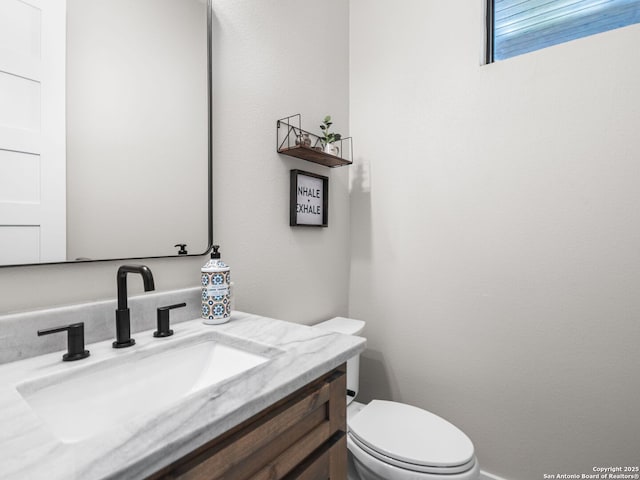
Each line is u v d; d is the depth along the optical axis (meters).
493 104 1.41
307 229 1.52
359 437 1.11
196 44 1.01
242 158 1.18
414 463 0.99
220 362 0.81
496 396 1.41
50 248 0.71
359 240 1.82
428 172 1.58
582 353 1.23
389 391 1.72
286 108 1.39
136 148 0.86
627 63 1.15
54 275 0.74
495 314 1.41
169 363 0.75
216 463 0.46
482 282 1.44
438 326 1.56
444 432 1.13
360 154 1.81
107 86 0.80
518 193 1.35
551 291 1.29
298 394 0.62
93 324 0.75
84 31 0.76
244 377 0.57
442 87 1.54
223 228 1.12
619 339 1.17
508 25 1.45
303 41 1.49
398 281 1.68
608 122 1.18
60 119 0.73
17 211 0.67
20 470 0.34
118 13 0.82
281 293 1.37
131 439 0.39
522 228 1.35
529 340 1.34
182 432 0.40
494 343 1.41
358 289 1.83
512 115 1.36
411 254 1.64
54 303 0.74
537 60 1.31
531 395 1.33
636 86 1.14
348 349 0.72
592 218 1.21
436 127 1.55
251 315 1.01
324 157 1.43
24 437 0.40
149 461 0.36
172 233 0.95
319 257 1.61
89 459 0.36
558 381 1.28
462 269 1.49
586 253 1.22
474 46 1.45
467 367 1.48
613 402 1.18
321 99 1.61
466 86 1.47
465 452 1.03
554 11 1.35
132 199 0.86
